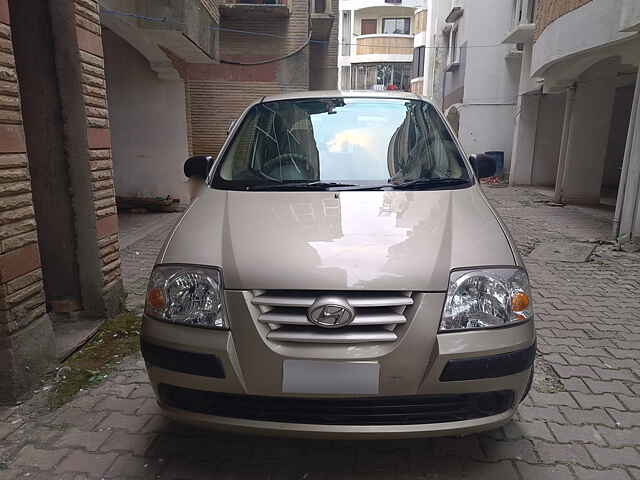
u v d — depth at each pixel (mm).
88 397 2949
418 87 30984
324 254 2088
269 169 3031
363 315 1979
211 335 2035
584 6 7578
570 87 11086
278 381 1978
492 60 17359
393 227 2307
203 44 8008
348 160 3051
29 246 2988
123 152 9484
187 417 2135
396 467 2371
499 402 2133
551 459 2422
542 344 3754
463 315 2023
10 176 2787
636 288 5145
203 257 2191
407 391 1981
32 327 3023
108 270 3943
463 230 2305
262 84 11438
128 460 2416
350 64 38656
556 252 6664
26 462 2391
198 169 3371
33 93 3518
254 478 2307
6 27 2746
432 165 3053
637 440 2578
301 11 11328
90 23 3623
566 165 11438
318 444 2541
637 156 6656
